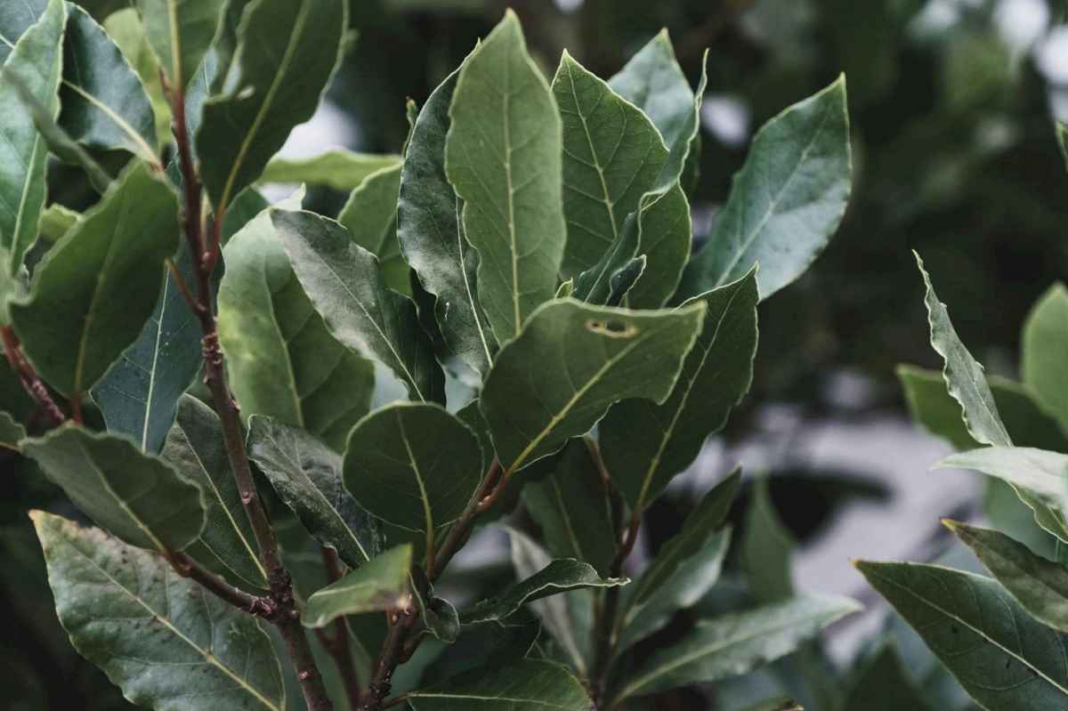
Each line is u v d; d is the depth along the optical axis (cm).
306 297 78
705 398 79
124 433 76
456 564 117
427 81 138
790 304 141
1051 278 162
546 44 140
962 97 154
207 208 73
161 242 69
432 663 90
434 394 75
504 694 74
